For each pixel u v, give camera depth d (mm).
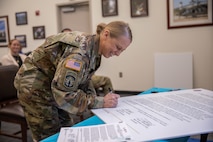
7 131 2531
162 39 3877
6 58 3344
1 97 2021
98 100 925
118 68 4289
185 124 716
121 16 4133
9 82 2098
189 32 3676
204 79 3674
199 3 3531
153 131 676
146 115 821
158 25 3869
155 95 1124
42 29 5016
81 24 4781
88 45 888
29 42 5219
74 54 852
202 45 3621
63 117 1301
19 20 5227
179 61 3756
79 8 4742
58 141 652
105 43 899
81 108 867
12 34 5387
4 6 5352
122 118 802
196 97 1043
